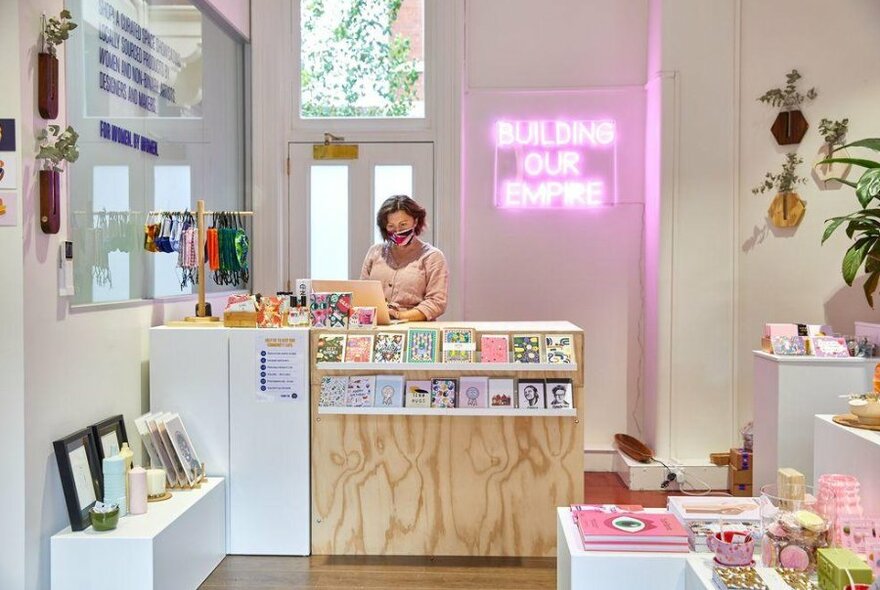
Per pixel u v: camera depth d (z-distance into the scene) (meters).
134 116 3.35
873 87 4.48
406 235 3.92
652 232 4.80
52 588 2.63
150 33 3.52
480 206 5.02
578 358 3.38
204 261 3.70
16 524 2.50
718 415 4.67
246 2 4.82
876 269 3.76
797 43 4.55
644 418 4.98
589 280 5.01
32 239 2.54
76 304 2.84
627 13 4.96
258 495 3.39
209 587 3.04
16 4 2.47
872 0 4.47
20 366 2.48
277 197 4.91
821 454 2.56
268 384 3.37
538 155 5.00
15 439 2.49
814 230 4.56
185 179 3.96
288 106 4.99
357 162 4.99
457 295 4.93
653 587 2.08
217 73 4.43
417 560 3.35
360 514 3.41
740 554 1.99
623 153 5.00
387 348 3.36
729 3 4.58
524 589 3.04
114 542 2.61
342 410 3.31
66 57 2.76
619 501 4.31
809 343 3.65
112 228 3.13
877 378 2.65
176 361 3.38
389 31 5.00
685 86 4.61
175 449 3.17
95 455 2.86
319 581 3.11
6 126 2.47
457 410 3.28
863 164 3.71
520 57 5.01
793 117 4.50
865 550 1.98
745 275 4.65
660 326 4.66
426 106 4.98
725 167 4.61
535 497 3.38
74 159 2.62
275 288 4.91
